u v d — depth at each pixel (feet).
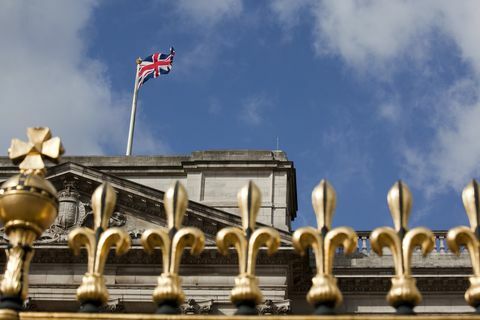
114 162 135.33
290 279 119.96
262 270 116.88
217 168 131.64
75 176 126.41
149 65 146.00
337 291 15.24
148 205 124.26
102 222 16.28
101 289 15.76
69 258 120.47
